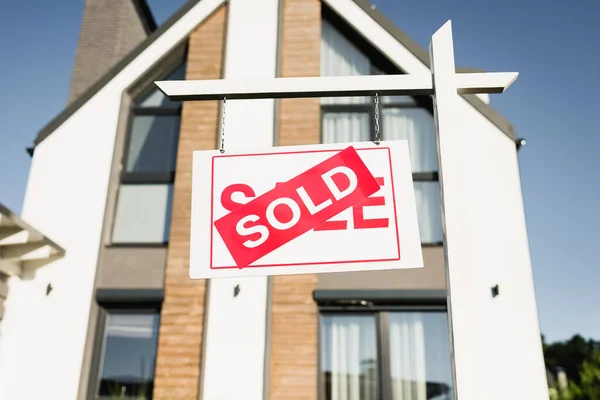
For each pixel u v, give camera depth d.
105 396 6.06
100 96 7.34
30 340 6.14
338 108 7.38
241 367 5.90
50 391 5.95
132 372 6.17
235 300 6.17
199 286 6.29
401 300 6.14
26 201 6.80
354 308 6.25
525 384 5.63
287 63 7.42
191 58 7.49
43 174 6.93
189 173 6.83
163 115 7.43
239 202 2.67
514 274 6.05
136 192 6.96
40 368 6.03
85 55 8.98
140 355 6.23
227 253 2.59
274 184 2.69
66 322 6.21
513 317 5.88
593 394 15.20
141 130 7.36
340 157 2.71
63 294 6.32
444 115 2.84
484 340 5.79
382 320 6.22
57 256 6.47
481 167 6.52
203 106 7.17
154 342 6.28
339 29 7.90
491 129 6.70
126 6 9.33
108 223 6.70
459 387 2.41
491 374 5.67
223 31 7.63
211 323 6.09
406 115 7.32
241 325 6.07
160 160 7.20
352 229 2.59
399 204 2.62
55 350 6.10
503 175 6.48
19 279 6.39
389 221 2.59
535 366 5.69
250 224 2.63
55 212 6.72
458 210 2.67
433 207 6.73
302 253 2.56
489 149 6.60
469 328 2.49
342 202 2.63
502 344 5.77
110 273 6.47
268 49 7.46
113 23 9.16
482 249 6.16
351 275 6.29
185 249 6.46
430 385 5.98
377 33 7.55
